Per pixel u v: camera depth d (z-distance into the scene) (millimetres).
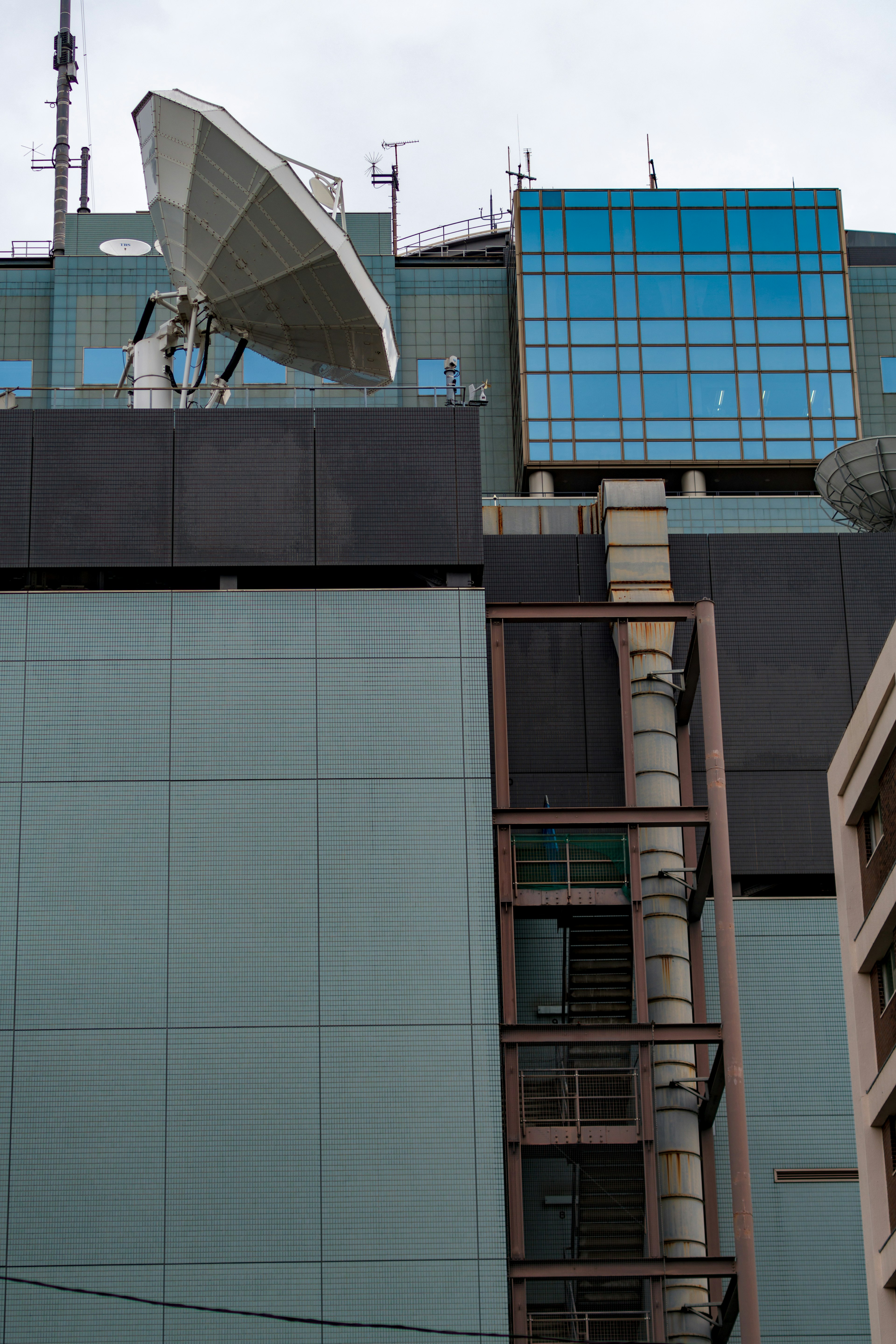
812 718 46219
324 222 43906
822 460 56594
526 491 74875
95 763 40125
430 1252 36812
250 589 42188
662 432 75312
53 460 42469
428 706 40906
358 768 40344
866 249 81500
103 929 38906
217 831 39750
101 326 76625
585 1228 39625
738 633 46812
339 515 42469
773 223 78625
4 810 39719
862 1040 40094
